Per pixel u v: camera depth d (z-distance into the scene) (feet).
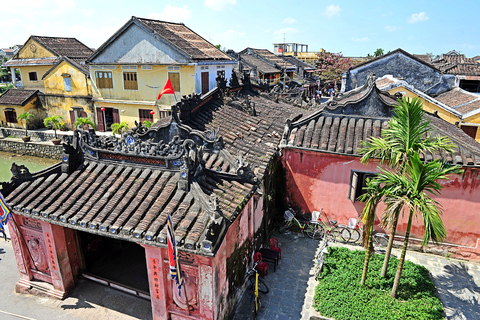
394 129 34.14
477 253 44.96
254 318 34.76
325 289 37.86
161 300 31.91
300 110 71.56
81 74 113.70
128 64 96.32
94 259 43.80
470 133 78.28
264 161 43.80
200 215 28.91
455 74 101.35
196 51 90.33
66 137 35.55
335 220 50.72
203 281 29.27
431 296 36.94
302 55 257.34
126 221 29.53
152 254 30.27
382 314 33.83
